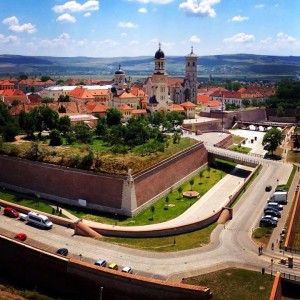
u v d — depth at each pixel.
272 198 109.25
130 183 110.12
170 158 133.50
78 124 167.88
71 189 120.56
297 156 171.75
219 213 100.12
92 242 87.94
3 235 88.19
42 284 80.31
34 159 130.25
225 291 67.38
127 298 69.44
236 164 166.75
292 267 74.69
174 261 77.75
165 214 111.19
